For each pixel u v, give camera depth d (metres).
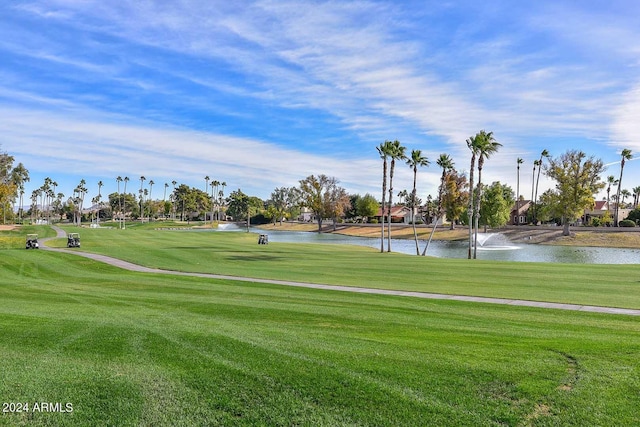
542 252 56.25
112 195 197.75
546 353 7.87
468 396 6.00
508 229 84.06
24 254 30.86
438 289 17.80
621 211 118.50
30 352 7.84
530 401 5.86
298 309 12.84
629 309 13.70
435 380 6.51
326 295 16.08
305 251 42.06
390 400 5.89
